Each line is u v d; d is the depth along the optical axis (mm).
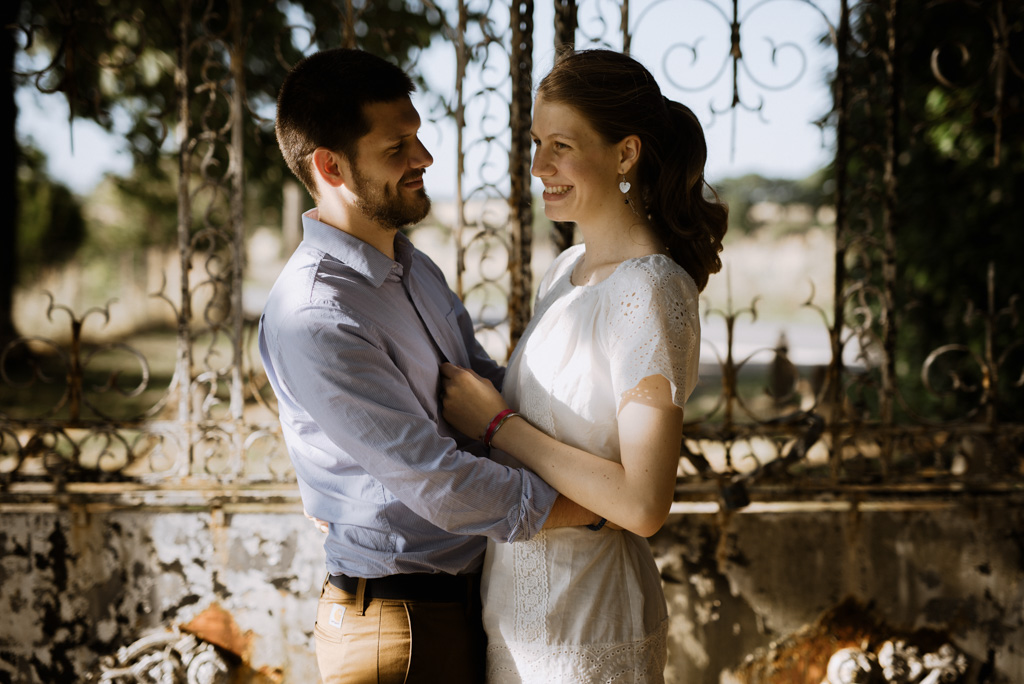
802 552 2420
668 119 1582
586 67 1546
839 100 2379
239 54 2291
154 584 2340
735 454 4613
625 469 1405
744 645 2422
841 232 2414
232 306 2336
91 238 16766
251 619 2354
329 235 1605
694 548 2416
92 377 8352
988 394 2445
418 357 1637
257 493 2350
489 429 1564
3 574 2316
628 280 1457
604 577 1548
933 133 4297
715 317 15219
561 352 1530
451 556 1652
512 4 2291
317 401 1510
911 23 2385
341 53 1597
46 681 2332
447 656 1637
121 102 8125
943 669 2400
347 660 1621
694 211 1638
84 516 2322
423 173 1659
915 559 2430
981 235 4293
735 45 2283
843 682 2367
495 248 2357
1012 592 2428
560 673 1533
